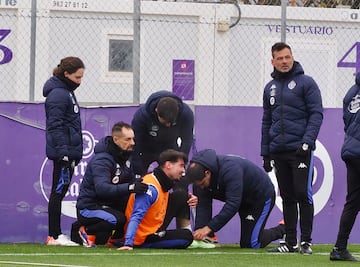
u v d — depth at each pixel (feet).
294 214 92.94
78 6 133.49
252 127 108.78
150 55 135.03
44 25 132.05
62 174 95.96
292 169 90.84
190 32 136.56
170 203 95.40
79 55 134.00
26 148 104.22
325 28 140.97
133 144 93.40
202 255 87.04
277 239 99.66
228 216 91.56
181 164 91.09
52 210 96.37
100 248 92.48
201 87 136.87
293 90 90.22
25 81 131.75
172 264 77.82
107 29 134.62
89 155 105.81
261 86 138.92
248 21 138.72
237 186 91.61
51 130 95.04
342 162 109.81
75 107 96.58
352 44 142.20
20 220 103.81
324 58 141.18
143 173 96.73
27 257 82.84
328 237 109.29
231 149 108.17
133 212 90.48
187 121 96.27
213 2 137.39
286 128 90.38
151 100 94.63
